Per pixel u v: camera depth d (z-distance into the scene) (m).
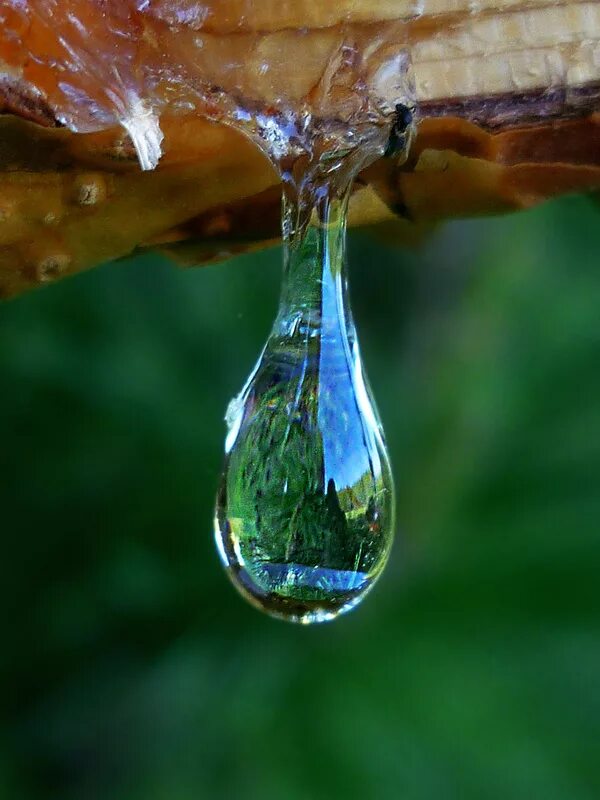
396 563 0.15
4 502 0.17
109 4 0.08
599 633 0.14
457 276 0.19
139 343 0.17
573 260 0.18
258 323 0.18
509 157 0.09
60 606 0.18
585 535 0.14
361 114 0.09
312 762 0.14
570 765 0.13
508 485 0.15
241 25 0.09
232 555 0.09
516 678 0.14
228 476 0.10
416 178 0.09
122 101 0.08
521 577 0.14
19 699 0.18
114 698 0.18
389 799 0.13
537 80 0.09
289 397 0.09
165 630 0.17
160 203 0.09
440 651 0.14
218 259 0.09
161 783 0.16
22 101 0.08
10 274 0.09
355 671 0.14
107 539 0.18
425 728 0.14
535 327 0.18
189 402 0.17
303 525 0.09
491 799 0.13
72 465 0.17
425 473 0.16
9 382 0.17
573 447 0.15
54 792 0.18
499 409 0.16
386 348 0.19
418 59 0.09
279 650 0.15
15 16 0.08
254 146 0.09
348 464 0.09
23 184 0.08
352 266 0.19
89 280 0.17
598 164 0.09
